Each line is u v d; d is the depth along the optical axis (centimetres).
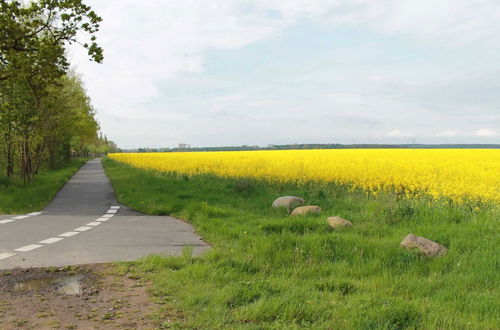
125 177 2662
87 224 1045
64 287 533
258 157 3784
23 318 430
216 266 607
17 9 1349
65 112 2738
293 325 405
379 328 390
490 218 979
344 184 1636
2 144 2170
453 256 654
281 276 584
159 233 924
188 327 406
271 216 1109
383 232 863
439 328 401
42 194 1653
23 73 1387
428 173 1797
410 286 530
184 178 2280
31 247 769
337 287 526
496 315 433
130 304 471
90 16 1400
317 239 745
